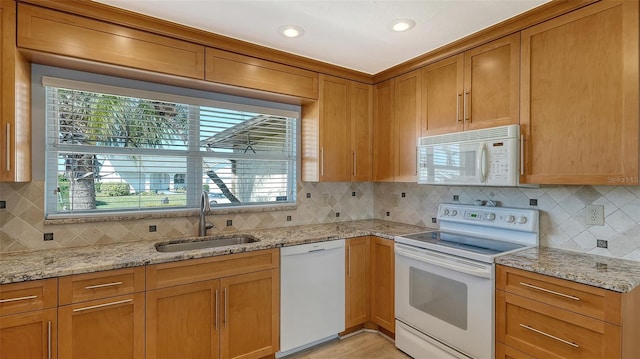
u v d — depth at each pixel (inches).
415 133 104.6
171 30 80.1
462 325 77.9
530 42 75.4
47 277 59.4
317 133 108.3
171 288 71.8
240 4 70.1
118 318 66.2
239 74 91.6
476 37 85.0
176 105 95.7
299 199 117.3
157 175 93.1
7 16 64.4
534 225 82.4
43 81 75.2
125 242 85.8
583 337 58.3
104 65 75.0
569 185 78.8
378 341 102.3
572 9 68.1
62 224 78.5
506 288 69.9
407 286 93.4
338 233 102.5
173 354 72.2
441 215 104.8
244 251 81.4
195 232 96.6
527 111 75.7
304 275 92.8
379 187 133.1
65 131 80.8
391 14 74.5
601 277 57.6
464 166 85.8
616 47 62.1
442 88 96.0
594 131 65.0
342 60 103.7
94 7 70.8
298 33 84.1
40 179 76.5
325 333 97.7
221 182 103.9
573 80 68.2
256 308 84.2
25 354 58.6
